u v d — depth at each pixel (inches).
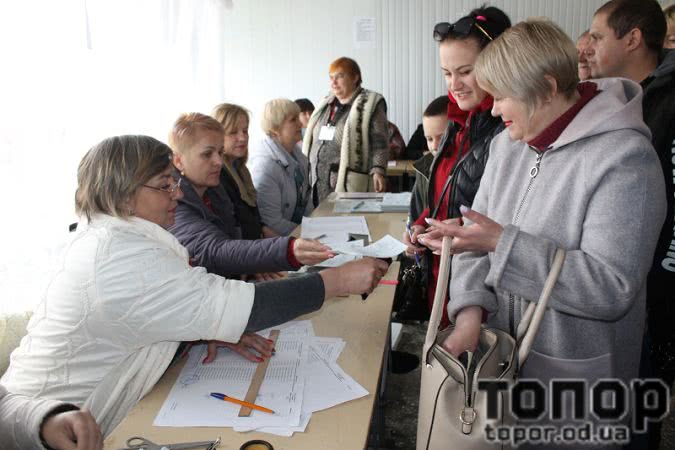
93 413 45.8
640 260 37.3
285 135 115.3
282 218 113.2
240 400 42.9
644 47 64.9
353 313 59.4
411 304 69.4
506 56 39.7
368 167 147.9
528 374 42.1
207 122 75.0
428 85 214.1
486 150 56.8
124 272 44.7
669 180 58.2
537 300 39.3
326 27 213.9
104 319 44.8
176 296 45.0
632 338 44.1
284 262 63.9
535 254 38.6
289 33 215.8
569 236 40.3
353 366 48.2
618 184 37.5
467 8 205.2
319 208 114.5
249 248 65.2
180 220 70.7
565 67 38.9
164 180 50.1
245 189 100.7
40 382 45.9
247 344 51.1
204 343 52.5
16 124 81.1
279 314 48.4
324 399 43.1
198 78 156.5
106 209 48.3
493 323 46.1
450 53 56.0
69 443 37.1
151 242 46.9
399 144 204.8
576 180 39.9
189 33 149.9
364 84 218.2
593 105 39.9
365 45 214.1
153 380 46.4
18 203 81.0
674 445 83.5
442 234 43.7
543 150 42.3
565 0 199.2
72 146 95.4
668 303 58.3
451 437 38.5
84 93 100.0
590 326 40.8
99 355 46.0
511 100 40.9
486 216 45.8
